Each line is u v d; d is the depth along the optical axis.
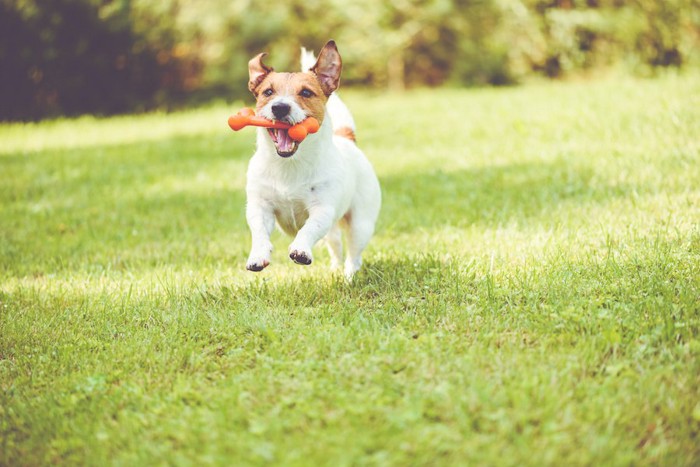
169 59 17.42
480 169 7.91
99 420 3.11
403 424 2.83
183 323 4.12
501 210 6.29
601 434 2.79
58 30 16.08
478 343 3.59
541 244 5.09
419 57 18.19
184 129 13.40
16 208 7.70
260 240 4.21
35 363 3.76
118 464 2.77
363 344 3.64
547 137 9.02
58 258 5.85
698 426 2.84
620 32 16.94
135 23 16.75
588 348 3.41
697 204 5.63
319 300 4.48
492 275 4.41
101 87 16.98
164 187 8.42
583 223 5.55
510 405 3.00
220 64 17.20
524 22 17.17
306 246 4.12
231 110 15.80
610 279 4.25
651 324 3.62
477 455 2.64
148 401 3.23
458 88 17.61
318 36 17.05
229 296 4.54
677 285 4.04
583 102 10.81
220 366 3.59
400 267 4.87
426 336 3.65
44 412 3.21
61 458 2.89
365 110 14.05
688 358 3.29
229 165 9.46
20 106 16.53
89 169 9.64
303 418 2.96
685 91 10.49
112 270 5.46
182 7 16.83
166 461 2.76
